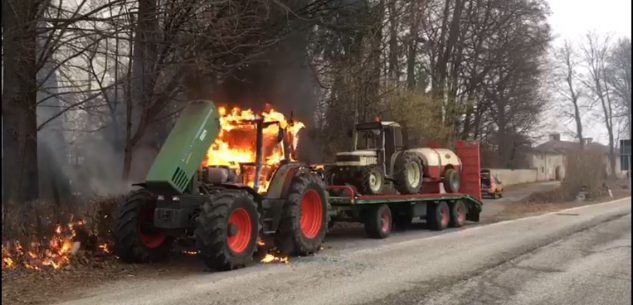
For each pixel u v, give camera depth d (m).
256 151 9.22
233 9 9.10
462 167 17.00
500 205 24.97
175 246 9.45
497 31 34.91
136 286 6.82
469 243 11.12
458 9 30.77
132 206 8.24
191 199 8.10
